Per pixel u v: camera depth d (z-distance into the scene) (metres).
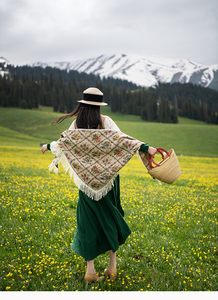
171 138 99.12
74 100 191.62
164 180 3.29
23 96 180.62
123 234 3.44
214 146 89.81
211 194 10.97
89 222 3.22
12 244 4.17
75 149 3.28
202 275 3.47
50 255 3.93
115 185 3.46
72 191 8.95
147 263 3.83
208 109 191.62
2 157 31.64
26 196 7.43
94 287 3.08
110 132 3.27
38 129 111.12
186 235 5.04
